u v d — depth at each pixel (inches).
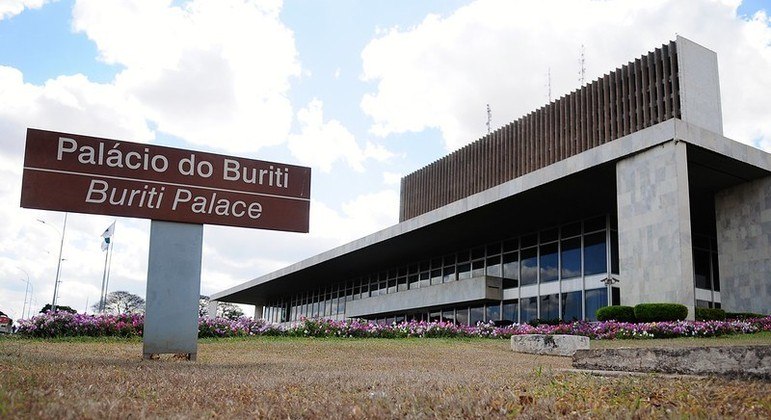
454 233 1515.7
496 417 177.3
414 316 1839.3
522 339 653.9
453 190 2089.1
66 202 387.2
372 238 1652.3
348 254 1798.7
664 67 1374.3
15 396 176.1
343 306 2269.9
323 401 211.8
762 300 1114.1
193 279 419.5
